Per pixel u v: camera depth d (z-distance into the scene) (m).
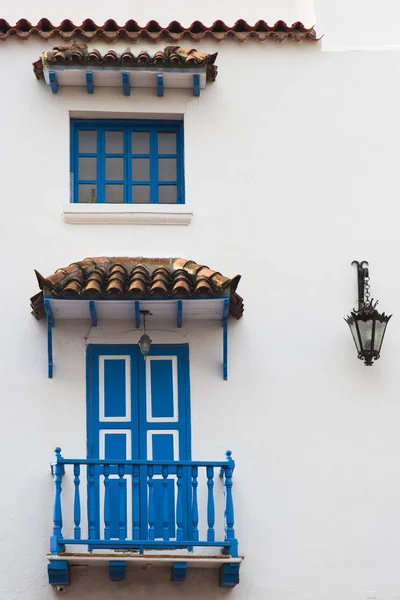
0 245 15.76
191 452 15.17
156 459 15.15
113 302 14.98
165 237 15.96
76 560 14.29
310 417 15.41
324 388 15.55
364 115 16.67
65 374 15.35
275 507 15.05
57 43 16.66
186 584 14.68
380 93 16.78
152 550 14.68
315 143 16.50
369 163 16.45
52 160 16.16
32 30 16.59
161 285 14.76
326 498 15.13
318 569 14.86
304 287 15.91
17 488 14.85
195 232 16.00
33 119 16.30
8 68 16.50
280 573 14.81
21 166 16.09
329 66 16.84
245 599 14.69
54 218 15.92
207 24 18.34
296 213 16.19
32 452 15.01
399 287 15.99
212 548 14.70
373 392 15.59
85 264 15.31
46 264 15.74
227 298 14.91
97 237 15.88
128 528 14.82
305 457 15.26
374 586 14.85
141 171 16.45
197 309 15.26
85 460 14.35
